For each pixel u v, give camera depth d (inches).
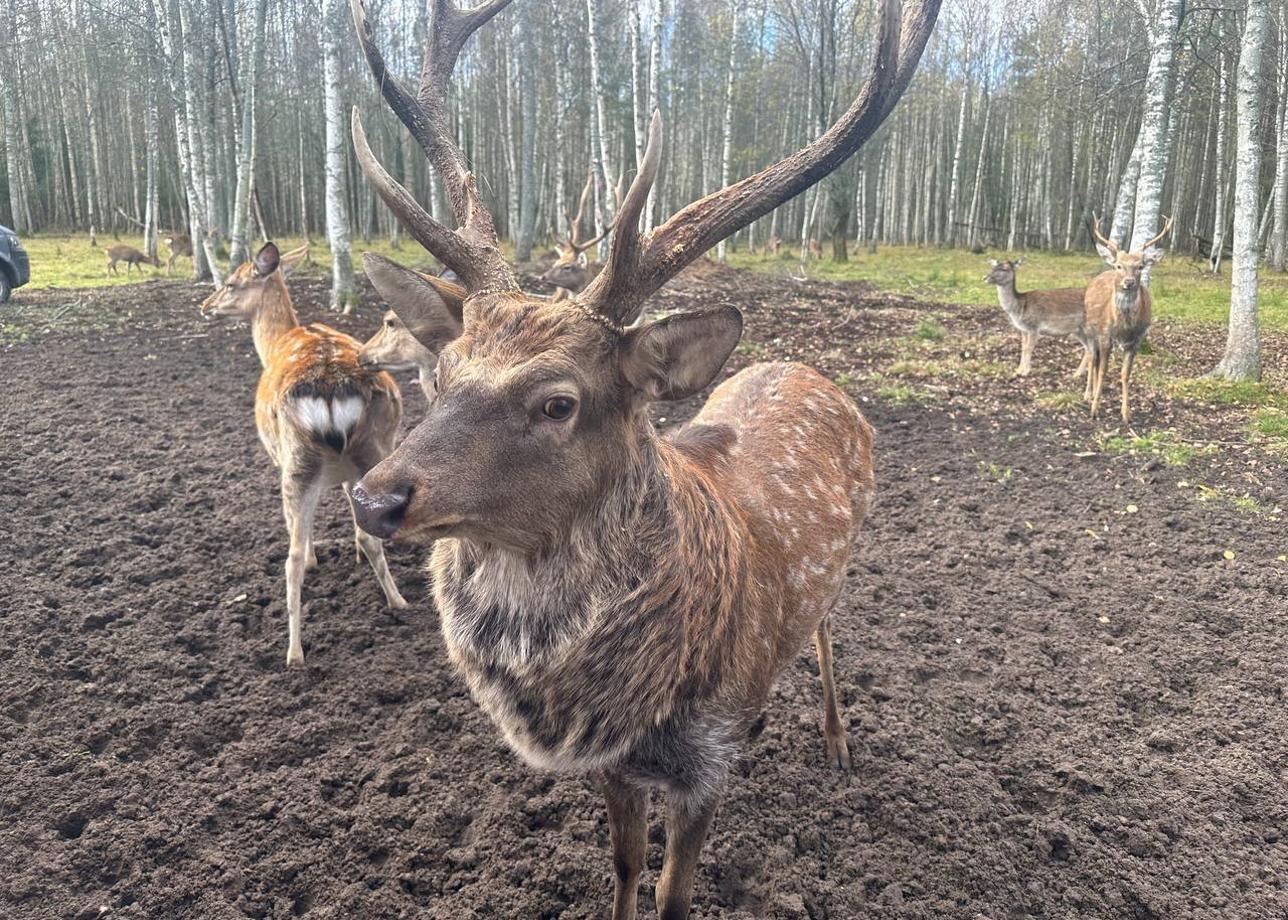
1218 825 132.7
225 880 120.3
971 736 153.6
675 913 98.8
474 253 94.0
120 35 858.1
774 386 138.3
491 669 87.1
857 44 1136.2
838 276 941.2
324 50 519.2
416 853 125.6
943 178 2017.7
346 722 153.6
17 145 1572.3
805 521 116.0
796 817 133.3
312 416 170.1
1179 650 178.4
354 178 1556.3
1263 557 218.4
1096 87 791.7
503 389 79.8
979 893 121.2
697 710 90.2
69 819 130.2
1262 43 366.3
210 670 167.3
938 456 299.6
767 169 98.8
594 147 871.7
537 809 132.8
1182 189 1530.5
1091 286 365.7
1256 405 356.8
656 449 91.0
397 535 76.1
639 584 85.7
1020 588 205.0
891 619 190.7
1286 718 156.4
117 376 382.3
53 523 225.1
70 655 168.7
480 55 1423.5
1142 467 285.6
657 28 625.9
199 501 241.9
